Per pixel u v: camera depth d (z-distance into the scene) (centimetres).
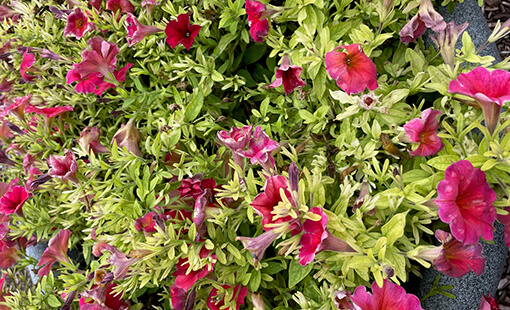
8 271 74
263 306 52
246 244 44
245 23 62
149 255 47
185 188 53
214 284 52
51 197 71
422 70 52
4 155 77
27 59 72
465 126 47
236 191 48
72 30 69
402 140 46
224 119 62
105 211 53
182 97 61
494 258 54
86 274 59
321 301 51
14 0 81
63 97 71
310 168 56
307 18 53
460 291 53
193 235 48
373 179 50
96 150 63
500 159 41
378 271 40
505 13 106
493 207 41
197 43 63
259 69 67
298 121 58
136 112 60
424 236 56
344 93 48
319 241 41
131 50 70
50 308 65
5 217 73
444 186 39
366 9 55
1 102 90
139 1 69
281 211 41
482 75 40
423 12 47
